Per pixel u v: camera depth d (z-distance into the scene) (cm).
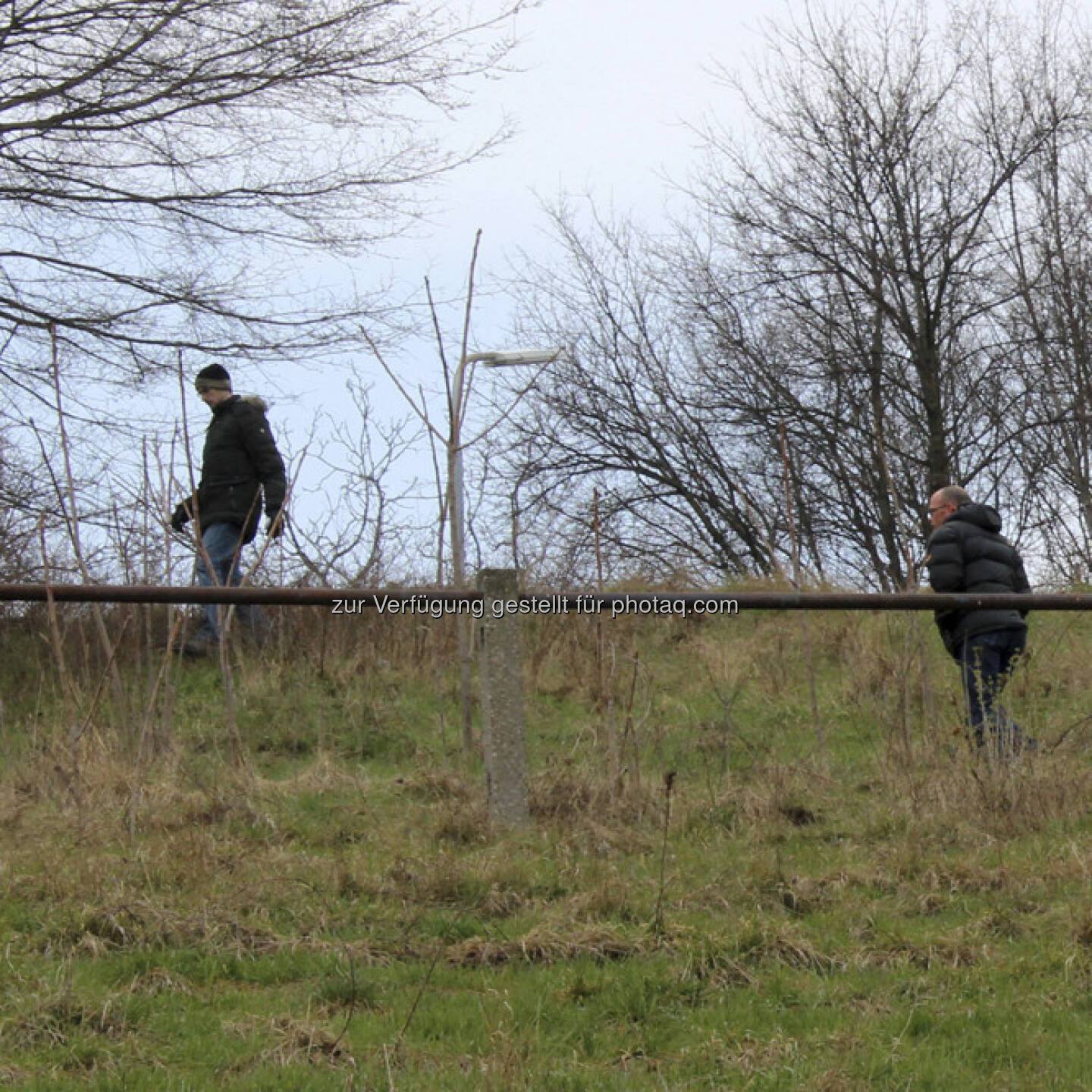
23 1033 720
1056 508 3891
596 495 1320
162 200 2289
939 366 3869
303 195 2327
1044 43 3922
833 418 3928
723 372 4119
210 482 1733
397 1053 717
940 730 1259
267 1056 709
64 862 981
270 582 1739
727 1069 707
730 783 1246
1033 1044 730
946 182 3925
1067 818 1109
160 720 1383
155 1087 674
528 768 1283
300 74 2262
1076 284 3888
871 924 897
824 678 1684
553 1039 740
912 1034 750
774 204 3991
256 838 1093
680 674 1697
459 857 1029
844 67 3941
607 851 1053
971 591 1333
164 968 806
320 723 1427
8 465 2019
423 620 1723
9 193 2256
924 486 3866
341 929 888
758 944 845
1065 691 1541
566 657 1673
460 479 1519
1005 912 911
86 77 2242
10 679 1647
